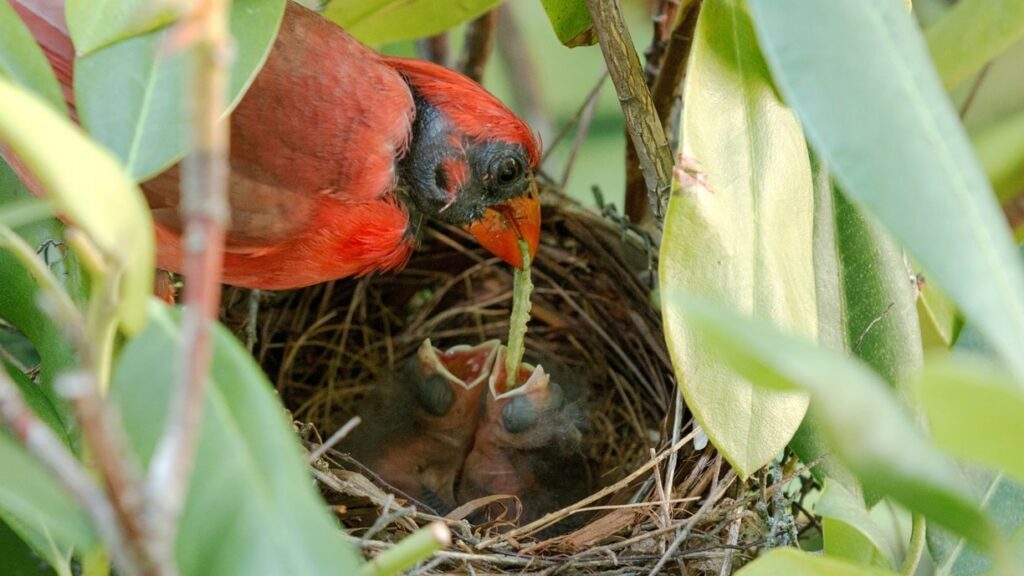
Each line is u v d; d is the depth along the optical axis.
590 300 5.28
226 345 2.00
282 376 5.13
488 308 5.62
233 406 1.94
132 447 1.95
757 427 2.88
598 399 5.22
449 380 4.82
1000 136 4.03
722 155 2.96
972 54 3.51
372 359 5.47
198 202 1.36
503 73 6.23
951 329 3.75
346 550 1.83
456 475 4.86
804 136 3.10
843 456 1.95
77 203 1.58
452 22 4.27
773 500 3.65
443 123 4.45
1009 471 1.86
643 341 5.00
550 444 4.77
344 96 3.87
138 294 1.71
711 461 3.89
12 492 1.93
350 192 3.90
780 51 2.25
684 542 3.64
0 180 3.40
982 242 2.07
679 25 4.09
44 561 3.06
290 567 1.81
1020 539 2.49
